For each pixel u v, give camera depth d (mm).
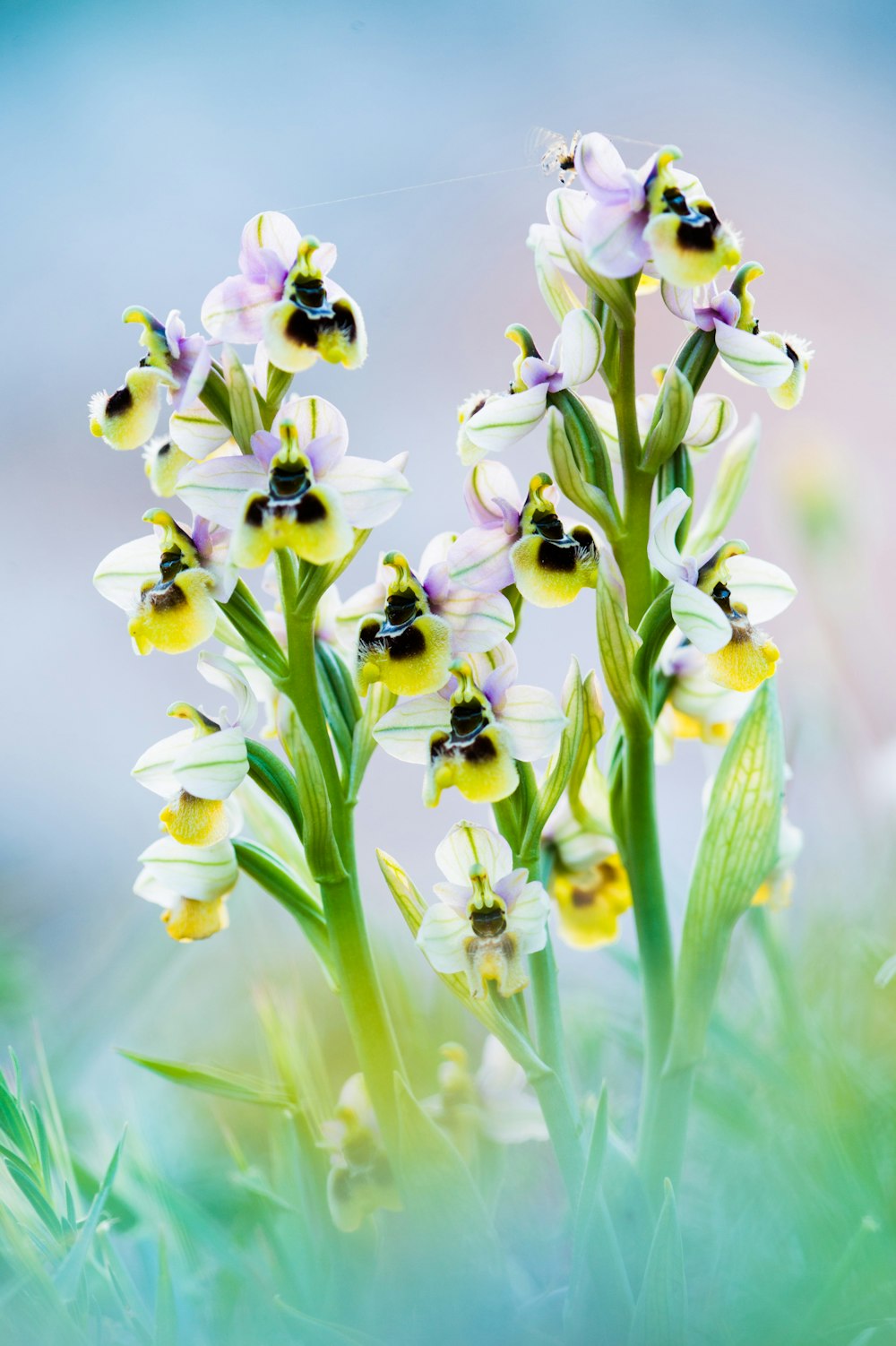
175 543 504
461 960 502
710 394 514
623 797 517
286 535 492
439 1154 502
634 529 510
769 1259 496
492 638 504
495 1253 503
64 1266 487
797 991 524
